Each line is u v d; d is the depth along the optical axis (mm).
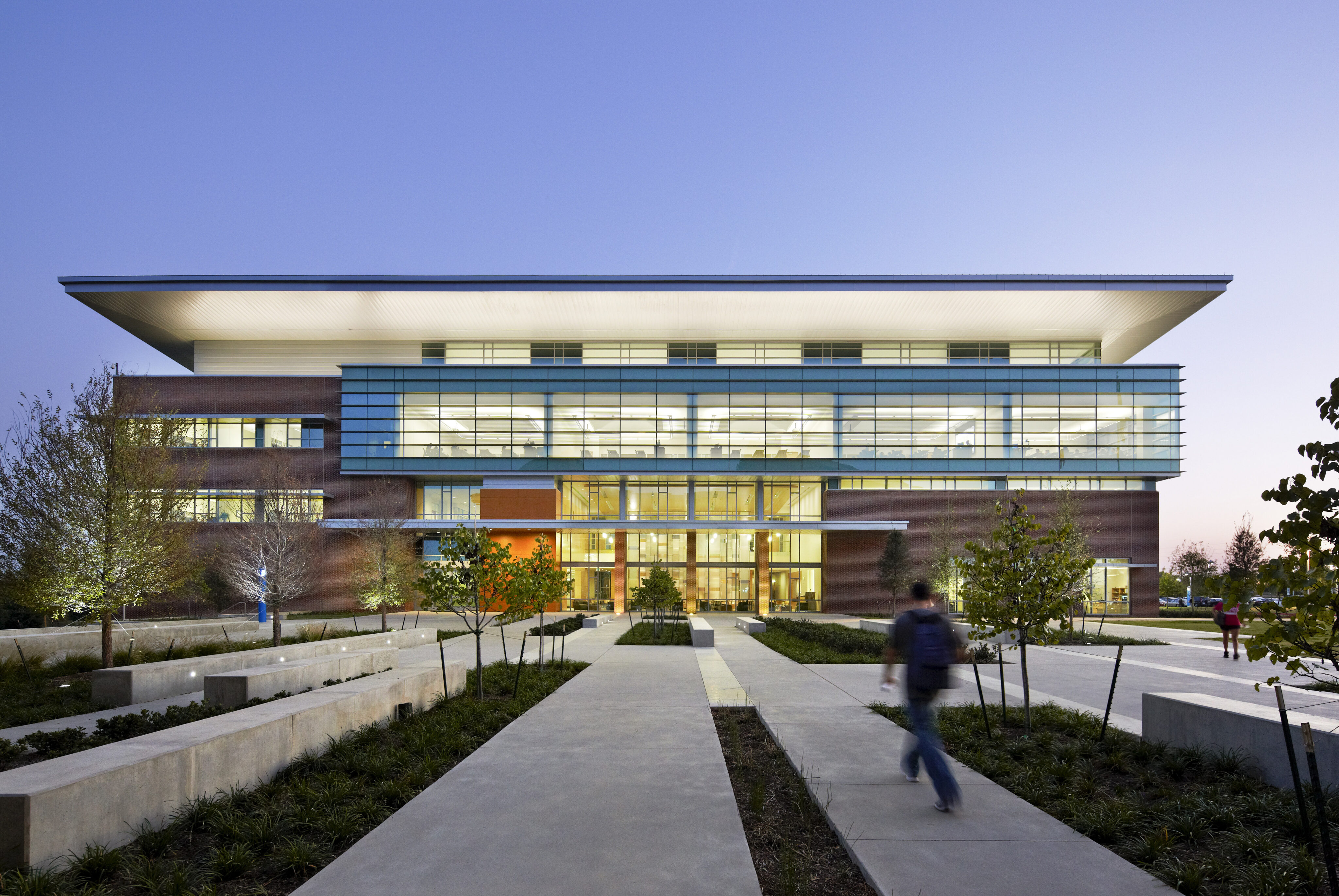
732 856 5090
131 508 16938
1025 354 48062
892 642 6531
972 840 5371
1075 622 35938
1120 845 5375
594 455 44750
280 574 31000
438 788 6730
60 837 5059
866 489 45000
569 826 5680
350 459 43969
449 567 12859
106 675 12508
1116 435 44188
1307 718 7113
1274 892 4539
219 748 6609
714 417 45031
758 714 10562
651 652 20484
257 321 46031
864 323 45844
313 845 5348
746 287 42406
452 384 44906
